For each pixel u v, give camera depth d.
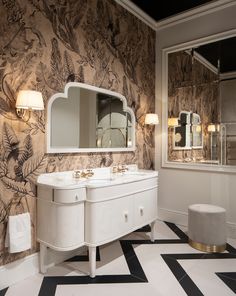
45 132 2.24
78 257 2.46
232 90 3.05
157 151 3.69
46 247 2.18
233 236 2.97
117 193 2.27
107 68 2.86
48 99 2.24
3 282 1.94
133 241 2.85
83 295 1.85
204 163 3.24
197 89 3.32
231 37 3.02
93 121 2.70
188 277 2.11
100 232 2.12
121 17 3.07
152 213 2.78
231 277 2.11
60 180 2.25
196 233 2.65
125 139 3.14
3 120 1.95
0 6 1.91
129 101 3.20
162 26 3.60
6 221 1.97
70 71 2.43
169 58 3.57
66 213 1.97
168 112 3.59
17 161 2.04
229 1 2.98
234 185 3.00
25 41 2.07
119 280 2.05
